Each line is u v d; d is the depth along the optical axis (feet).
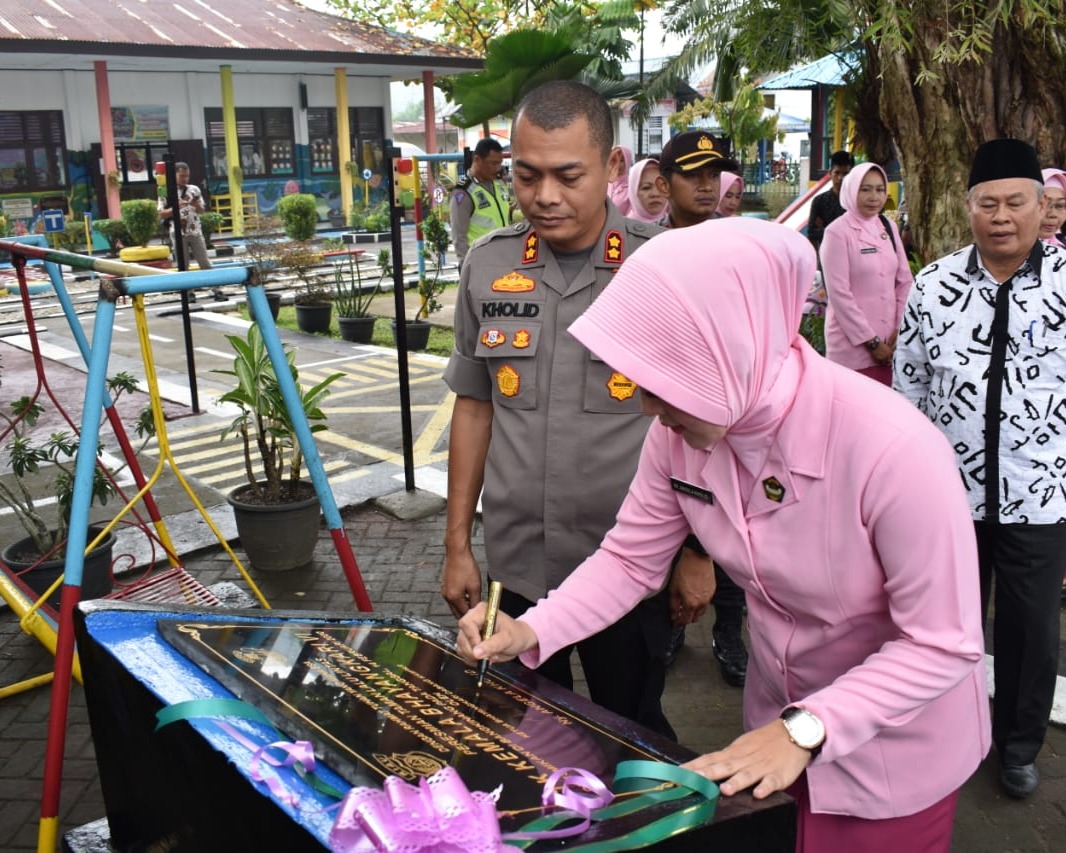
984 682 5.72
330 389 27.09
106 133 61.41
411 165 21.52
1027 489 9.13
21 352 33.27
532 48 34.22
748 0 17.17
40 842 7.52
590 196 7.10
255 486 15.48
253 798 4.28
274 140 72.28
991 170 8.93
